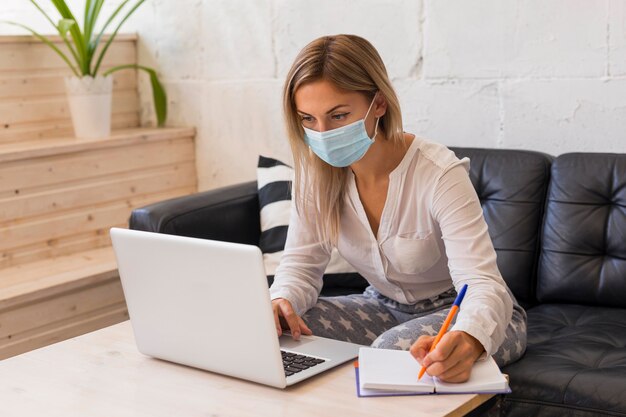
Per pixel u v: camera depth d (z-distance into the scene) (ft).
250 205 9.48
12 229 9.93
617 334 6.84
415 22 9.49
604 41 8.35
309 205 6.23
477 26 9.08
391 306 6.68
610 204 7.71
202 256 4.85
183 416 4.50
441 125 9.55
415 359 4.95
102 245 10.91
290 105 5.66
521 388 6.01
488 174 8.28
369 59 5.53
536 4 8.68
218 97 11.47
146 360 5.38
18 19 13.70
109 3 12.29
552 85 8.73
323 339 5.59
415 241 6.02
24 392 4.91
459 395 4.58
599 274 7.63
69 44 10.76
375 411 4.43
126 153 11.05
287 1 10.49
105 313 9.87
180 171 11.78
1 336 8.84
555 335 7.02
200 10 11.39
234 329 4.87
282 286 6.18
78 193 10.55
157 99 11.91
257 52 10.93
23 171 9.96
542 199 8.05
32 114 10.97
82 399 4.78
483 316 5.01
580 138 8.68
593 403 5.72
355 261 6.40
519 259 7.99
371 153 5.89
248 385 4.91
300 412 4.48
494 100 9.12
